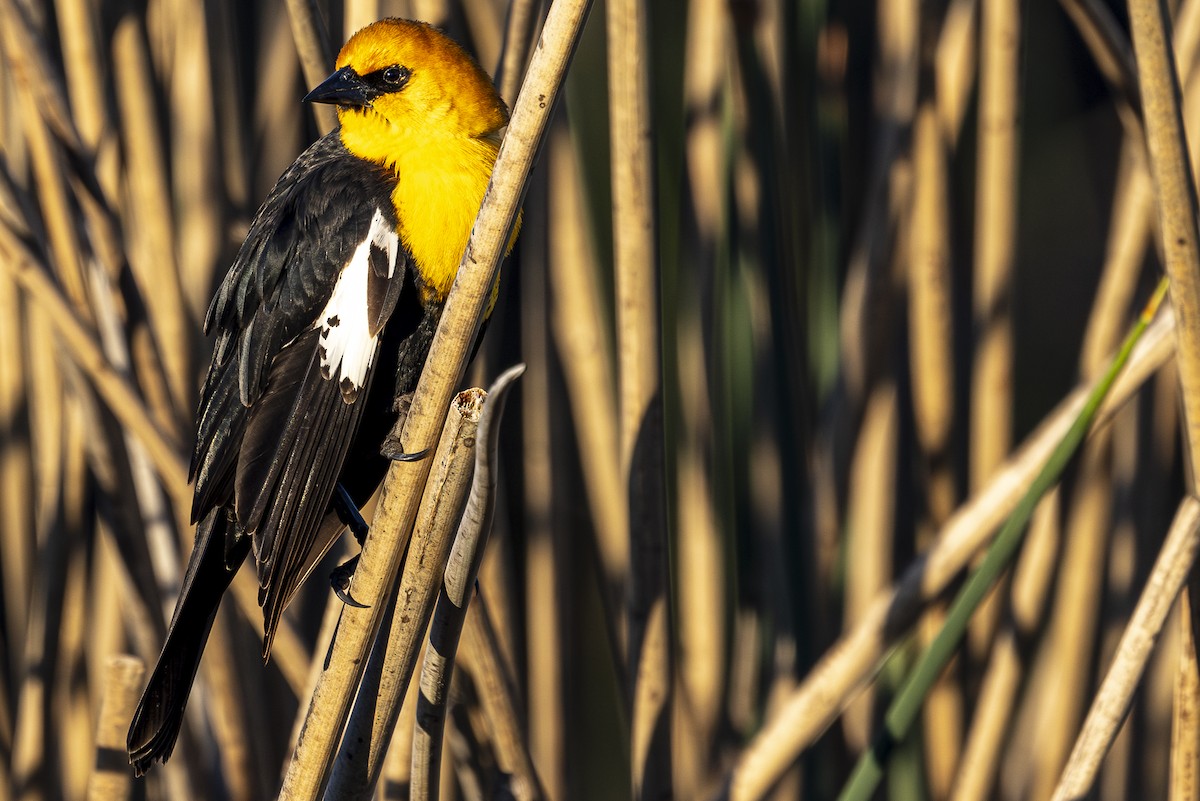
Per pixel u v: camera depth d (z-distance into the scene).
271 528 5.89
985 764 6.02
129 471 6.02
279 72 6.08
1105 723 5.91
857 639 5.95
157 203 6.02
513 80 5.94
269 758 6.06
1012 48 6.03
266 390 5.92
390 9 6.05
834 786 6.07
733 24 6.04
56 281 5.96
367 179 5.93
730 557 6.10
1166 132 5.86
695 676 6.05
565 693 6.05
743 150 6.04
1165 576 5.90
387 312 5.91
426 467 5.83
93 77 6.02
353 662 5.84
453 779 6.00
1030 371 7.74
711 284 6.05
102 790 5.92
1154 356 5.93
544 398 6.04
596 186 6.18
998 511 5.94
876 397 6.06
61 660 6.06
